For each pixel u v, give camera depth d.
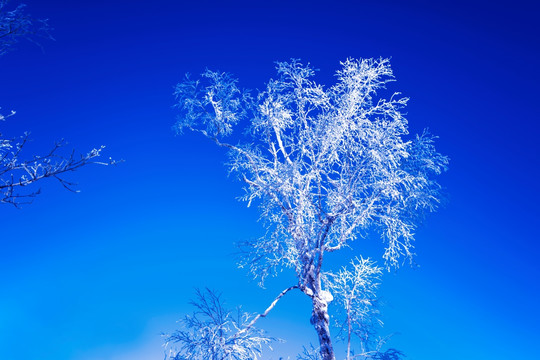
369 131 10.95
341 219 10.89
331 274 12.74
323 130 11.37
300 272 11.70
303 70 12.32
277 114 12.37
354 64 11.54
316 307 11.47
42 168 4.97
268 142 12.56
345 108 11.27
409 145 12.20
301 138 11.94
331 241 11.80
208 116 12.83
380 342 11.83
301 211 11.37
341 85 11.66
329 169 11.41
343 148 11.25
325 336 11.14
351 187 11.02
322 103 11.87
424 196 11.70
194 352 9.77
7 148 4.90
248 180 12.19
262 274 11.60
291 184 11.32
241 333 10.23
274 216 12.08
